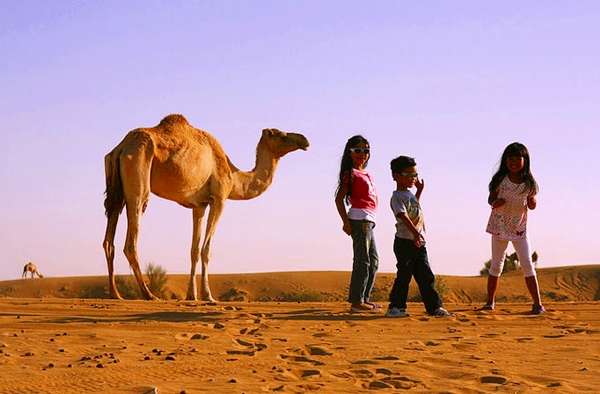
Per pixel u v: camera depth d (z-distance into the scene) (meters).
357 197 11.05
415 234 10.63
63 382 5.97
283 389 5.80
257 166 17.23
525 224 11.49
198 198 16.16
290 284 44.38
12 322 9.51
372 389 5.92
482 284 42.19
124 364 6.70
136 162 15.13
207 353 7.35
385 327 9.63
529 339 8.60
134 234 15.12
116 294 15.25
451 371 6.64
